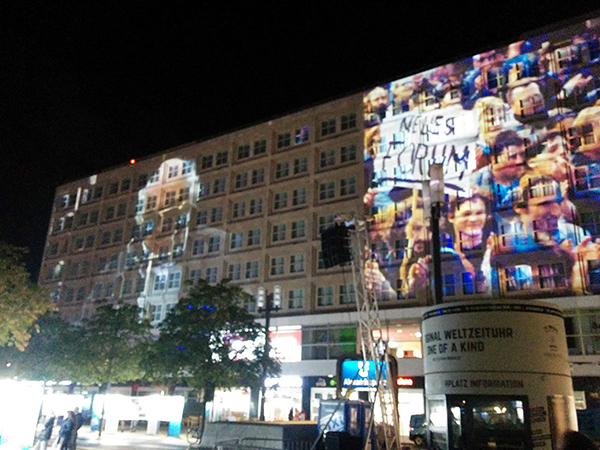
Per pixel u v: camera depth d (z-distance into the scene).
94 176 59.47
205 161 50.94
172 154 53.19
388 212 38.19
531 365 10.59
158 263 49.97
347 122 43.12
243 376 28.03
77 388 45.66
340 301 39.03
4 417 14.72
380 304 36.62
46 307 23.08
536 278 31.92
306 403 36.88
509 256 32.91
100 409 33.50
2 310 21.25
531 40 35.84
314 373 37.25
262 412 28.36
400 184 38.19
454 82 38.06
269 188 45.09
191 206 49.34
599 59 33.34
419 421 27.75
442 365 11.23
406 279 36.31
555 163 32.97
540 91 34.62
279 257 43.31
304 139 45.22
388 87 40.94
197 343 27.36
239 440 16.77
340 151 42.66
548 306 11.16
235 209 47.16
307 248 41.38
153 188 53.31
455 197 35.50
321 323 38.47
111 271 53.41
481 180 34.94
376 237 37.94
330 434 15.64
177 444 27.16
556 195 32.62
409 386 33.34
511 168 34.22
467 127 36.50
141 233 52.81
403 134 39.19
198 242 48.31
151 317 48.22
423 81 39.38
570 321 30.42
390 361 15.37
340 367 18.88
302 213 42.50
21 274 22.14
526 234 32.91
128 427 39.06
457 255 34.56
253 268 44.22
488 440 10.41
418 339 35.00
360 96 42.19
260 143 47.88
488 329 10.87
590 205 31.45
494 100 36.03
